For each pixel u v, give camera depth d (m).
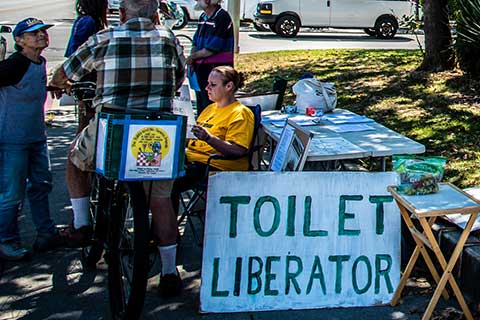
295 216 3.89
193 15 21.02
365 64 10.67
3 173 4.23
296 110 5.60
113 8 16.52
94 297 3.98
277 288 3.87
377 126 5.11
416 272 4.21
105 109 3.46
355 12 19.28
